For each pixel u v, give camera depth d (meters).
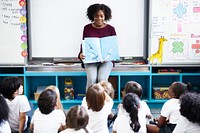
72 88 3.87
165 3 3.66
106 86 2.80
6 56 3.71
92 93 2.20
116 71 3.77
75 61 3.92
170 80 4.05
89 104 2.22
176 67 3.91
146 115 2.41
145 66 3.77
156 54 3.73
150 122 2.72
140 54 3.94
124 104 2.13
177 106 2.31
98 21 3.44
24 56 3.71
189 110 1.82
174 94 2.39
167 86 3.92
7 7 3.61
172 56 3.75
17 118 2.45
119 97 3.79
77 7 3.83
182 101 1.88
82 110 1.88
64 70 3.78
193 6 3.68
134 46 3.93
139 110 2.20
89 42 3.35
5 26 3.64
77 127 1.83
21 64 3.72
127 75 3.79
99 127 2.23
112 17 3.86
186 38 3.73
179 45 3.73
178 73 3.77
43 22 3.84
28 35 3.83
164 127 2.39
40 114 2.17
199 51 3.76
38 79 4.04
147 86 3.99
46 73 3.73
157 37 3.72
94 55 3.37
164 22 3.69
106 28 3.52
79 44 3.90
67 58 3.92
